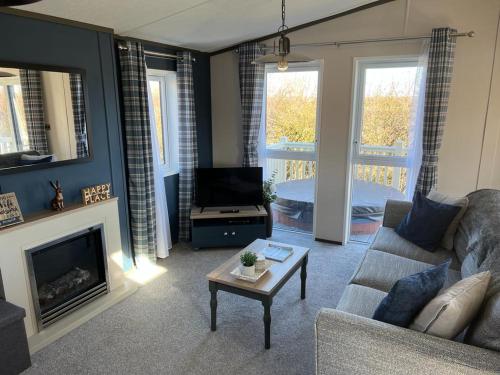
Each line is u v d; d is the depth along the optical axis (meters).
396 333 1.57
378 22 3.59
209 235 4.05
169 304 3.02
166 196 4.16
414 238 3.01
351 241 4.33
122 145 3.35
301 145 4.34
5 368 2.18
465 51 3.34
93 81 2.99
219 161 4.71
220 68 4.47
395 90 3.77
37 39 2.54
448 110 3.50
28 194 2.60
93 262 3.08
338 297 3.11
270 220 4.42
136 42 3.31
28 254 2.49
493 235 2.23
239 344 2.52
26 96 2.49
